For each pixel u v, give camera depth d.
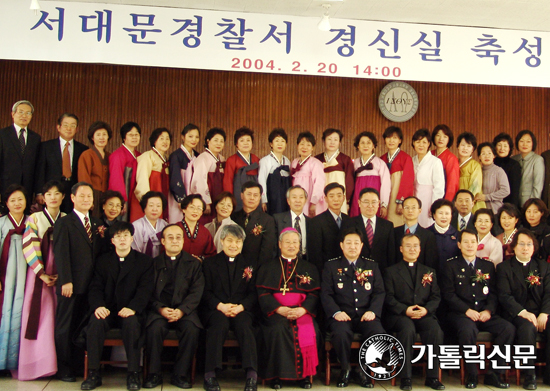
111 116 6.00
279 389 3.96
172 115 6.10
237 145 5.21
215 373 3.94
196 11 4.27
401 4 4.48
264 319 4.15
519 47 4.50
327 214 4.75
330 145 5.25
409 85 6.35
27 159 4.79
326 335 4.19
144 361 4.01
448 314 4.39
